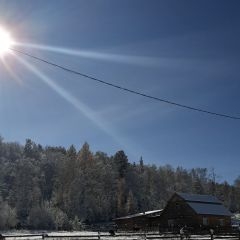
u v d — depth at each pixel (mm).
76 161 159375
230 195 185625
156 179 195500
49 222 121500
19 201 141750
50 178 176875
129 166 184750
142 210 170250
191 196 88688
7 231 98750
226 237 52438
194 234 64000
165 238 49969
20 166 154875
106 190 165125
